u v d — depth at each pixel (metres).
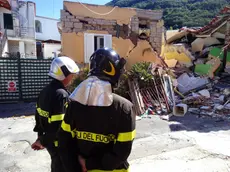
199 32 13.47
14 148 4.64
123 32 10.86
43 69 9.88
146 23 11.51
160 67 9.88
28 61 9.53
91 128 1.53
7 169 3.73
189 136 5.30
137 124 6.36
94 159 1.58
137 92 8.21
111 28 10.67
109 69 1.55
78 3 9.98
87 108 1.53
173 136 5.30
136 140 5.06
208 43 13.68
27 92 9.69
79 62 10.23
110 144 1.58
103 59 1.56
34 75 9.73
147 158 4.11
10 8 21.56
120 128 1.51
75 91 1.58
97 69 1.57
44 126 2.34
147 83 8.70
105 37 10.40
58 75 2.26
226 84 10.73
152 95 8.53
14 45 23.69
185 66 13.04
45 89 2.33
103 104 1.48
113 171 1.62
